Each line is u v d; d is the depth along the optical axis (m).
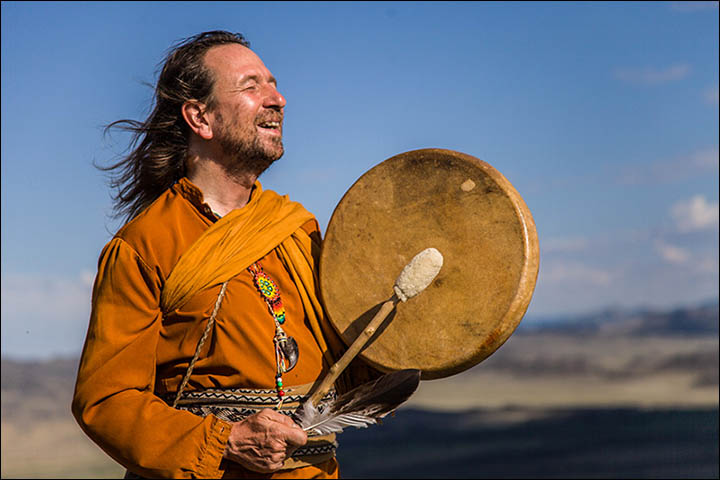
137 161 3.90
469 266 3.34
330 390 3.53
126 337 3.36
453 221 3.41
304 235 3.73
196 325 3.39
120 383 3.33
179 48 3.76
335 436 3.62
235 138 3.57
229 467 3.32
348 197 3.66
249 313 3.41
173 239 3.47
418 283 3.28
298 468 3.43
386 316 3.36
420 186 3.51
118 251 3.45
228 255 3.45
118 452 3.27
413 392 3.25
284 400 3.40
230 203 3.68
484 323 3.26
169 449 3.21
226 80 3.60
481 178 3.37
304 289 3.60
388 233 3.54
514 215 3.28
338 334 3.57
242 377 3.37
